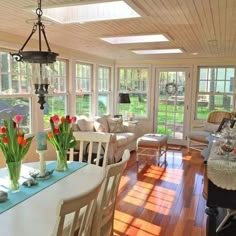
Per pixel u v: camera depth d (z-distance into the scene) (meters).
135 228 2.80
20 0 2.29
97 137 2.91
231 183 2.19
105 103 7.13
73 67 5.40
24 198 1.72
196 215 3.09
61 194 1.79
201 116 6.80
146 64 7.07
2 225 1.38
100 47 5.03
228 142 2.94
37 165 2.48
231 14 2.66
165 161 5.36
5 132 1.79
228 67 6.42
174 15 2.71
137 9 2.46
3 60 3.87
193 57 6.50
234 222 2.65
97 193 1.31
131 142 5.93
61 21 2.97
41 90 1.72
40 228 1.35
